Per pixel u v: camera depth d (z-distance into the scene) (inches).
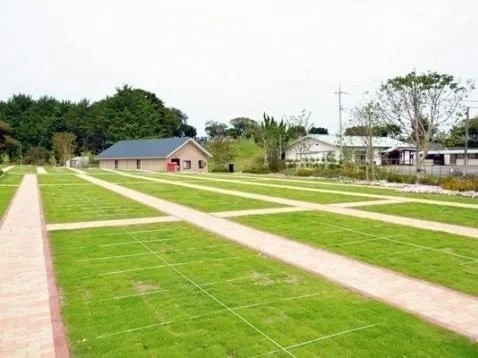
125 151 2052.2
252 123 2135.8
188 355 146.1
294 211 486.3
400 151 1718.8
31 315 182.2
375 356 145.6
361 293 209.6
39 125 2628.0
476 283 225.8
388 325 170.7
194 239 335.0
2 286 220.4
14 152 2500.0
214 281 228.2
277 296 204.8
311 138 1701.5
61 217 442.6
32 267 256.1
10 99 2780.5
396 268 254.4
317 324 171.5
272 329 166.7
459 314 183.6
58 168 1850.4
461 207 513.0
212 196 655.1
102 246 310.7
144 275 239.0
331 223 404.8
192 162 1940.2
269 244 317.7
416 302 197.8
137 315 181.3
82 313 183.9
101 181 997.8
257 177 1222.3
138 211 486.6
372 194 678.5
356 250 298.7
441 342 156.3
